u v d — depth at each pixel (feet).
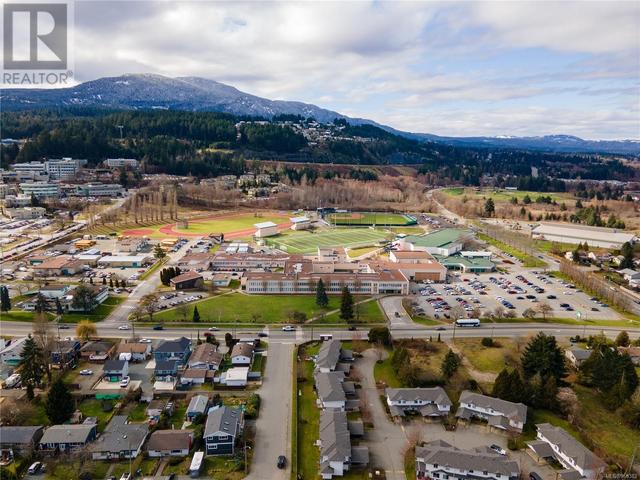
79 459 275.18
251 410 325.62
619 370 347.97
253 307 526.57
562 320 505.66
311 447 295.89
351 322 490.08
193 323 479.41
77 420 313.73
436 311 527.81
